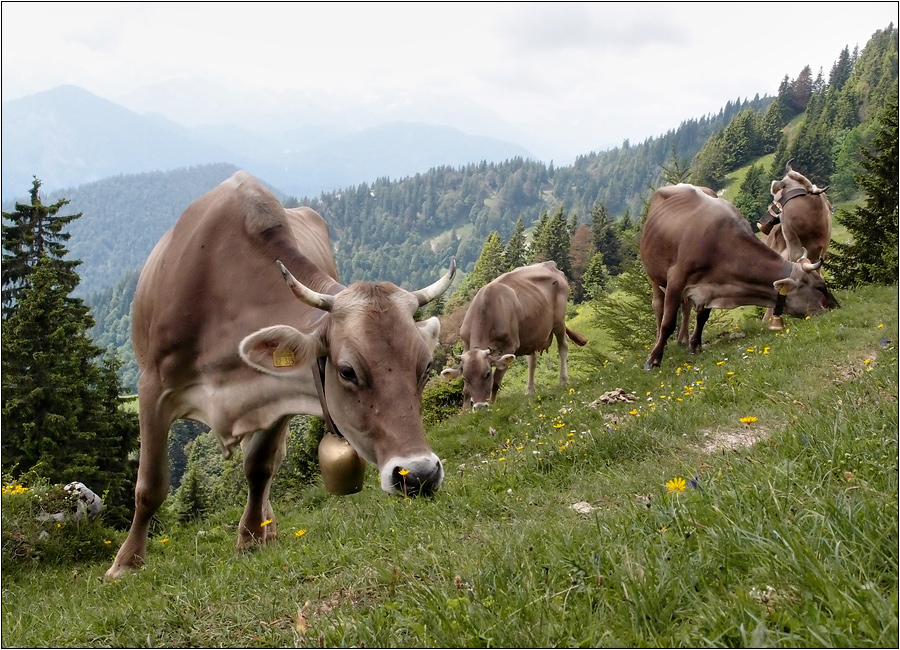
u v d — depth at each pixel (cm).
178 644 376
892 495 326
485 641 278
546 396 1438
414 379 471
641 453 694
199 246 586
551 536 389
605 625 271
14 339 2581
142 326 633
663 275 1464
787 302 1359
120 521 1836
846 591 252
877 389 618
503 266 10544
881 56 13662
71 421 2550
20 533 780
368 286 494
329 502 973
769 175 10725
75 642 404
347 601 359
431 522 557
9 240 2945
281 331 473
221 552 664
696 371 1200
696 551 308
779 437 522
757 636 230
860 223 2359
